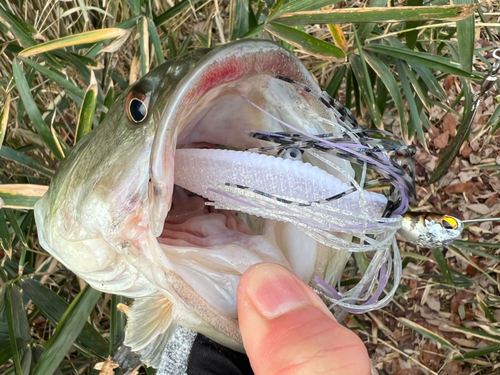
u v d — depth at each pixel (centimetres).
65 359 23
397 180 9
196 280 10
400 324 30
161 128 8
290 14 15
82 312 16
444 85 32
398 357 29
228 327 10
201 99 9
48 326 25
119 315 18
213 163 10
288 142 10
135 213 9
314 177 9
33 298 18
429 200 31
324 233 9
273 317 9
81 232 10
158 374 13
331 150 9
